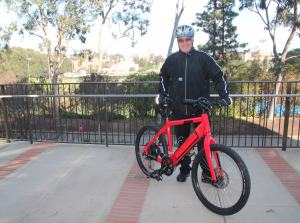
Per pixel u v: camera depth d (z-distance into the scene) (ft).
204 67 7.70
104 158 11.29
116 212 7.18
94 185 8.82
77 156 11.56
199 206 7.39
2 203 7.75
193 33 7.47
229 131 20.34
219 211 6.80
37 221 6.82
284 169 9.63
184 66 7.80
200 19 42.75
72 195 8.16
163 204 7.55
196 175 7.49
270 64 53.26
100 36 48.52
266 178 8.94
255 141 17.20
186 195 8.04
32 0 38.75
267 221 6.56
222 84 7.48
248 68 42.09
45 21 43.96
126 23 47.44
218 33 42.60
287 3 27.27
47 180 9.24
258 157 10.84
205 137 7.01
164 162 8.25
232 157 6.42
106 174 9.68
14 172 9.96
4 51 44.86
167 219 6.80
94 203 7.68
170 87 8.32
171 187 8.59
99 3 41.52
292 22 27.81
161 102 8.06
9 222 6.81
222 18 41.52
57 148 12.71
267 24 29.68
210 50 42.11
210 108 7.29
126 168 10.20
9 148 12.87
